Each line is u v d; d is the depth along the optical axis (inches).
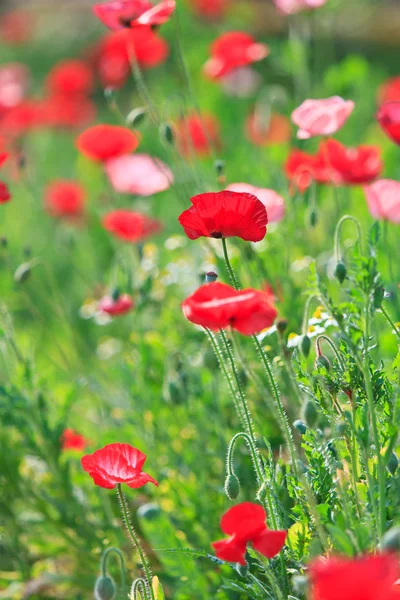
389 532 113.7
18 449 221.9
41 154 502.6
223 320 126.0
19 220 419.8
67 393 220.2
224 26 485.4
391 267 213.6
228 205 140.6
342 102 204.8
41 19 919.7
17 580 220.5
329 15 350.3
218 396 206.1
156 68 481.1
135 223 252.1
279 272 228.4
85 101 456.8
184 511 202.2
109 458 143.3
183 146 327.9
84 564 217.2
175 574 183.9
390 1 832.9
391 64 663.8
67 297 370.0
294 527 142.4
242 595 174.7
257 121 333.7
